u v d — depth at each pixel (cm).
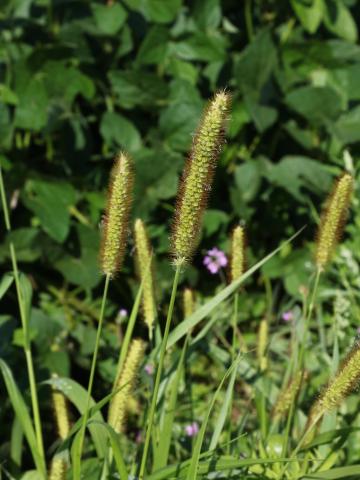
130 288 108
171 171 104
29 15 106
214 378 104
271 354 104
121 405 72
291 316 99
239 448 79
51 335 101
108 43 108
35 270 107
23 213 105
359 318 98
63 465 72
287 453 78
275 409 79
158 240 106
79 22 106
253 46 108
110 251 66
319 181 110
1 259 102
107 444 72
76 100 109
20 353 98
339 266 102
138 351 71
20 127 102
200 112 106
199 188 62
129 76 106
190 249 64
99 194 107
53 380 75
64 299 106
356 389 69
